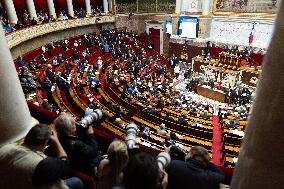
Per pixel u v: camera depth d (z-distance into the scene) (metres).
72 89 14.09
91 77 17.05
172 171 2.39
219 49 25.31
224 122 13.29
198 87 21.73
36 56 17.83
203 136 11.30
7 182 2.19
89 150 2.93
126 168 1.59
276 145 1.32
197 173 2.35
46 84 12.55
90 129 3.14
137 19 30.97
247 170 1.47
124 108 13.51
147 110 13.27
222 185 3.53
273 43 1.31
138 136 8.22
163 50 30.27
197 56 25.52
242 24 23.77
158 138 8.80
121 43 26.69
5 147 2.34
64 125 2.85
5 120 2.78
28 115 3.11
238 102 19.39
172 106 16.14
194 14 26.30
